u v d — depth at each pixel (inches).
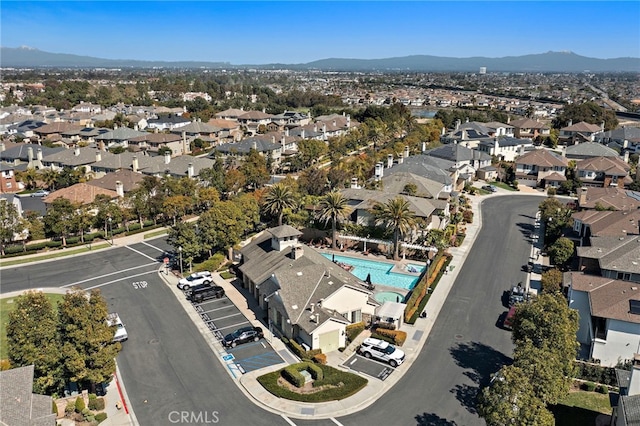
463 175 4714.6
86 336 1540.4
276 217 3395.7
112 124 7244.1
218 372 1774.1
